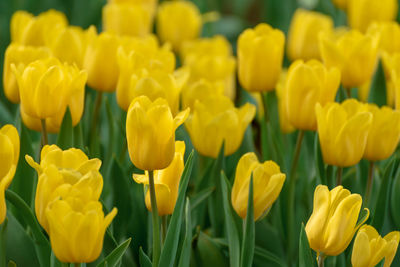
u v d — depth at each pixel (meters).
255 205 1.85
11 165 1.78
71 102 1.94
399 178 2.01
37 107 1.90
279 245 2.04
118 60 1.98
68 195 1.75
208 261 1.97
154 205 1.83
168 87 1.91
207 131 1.98
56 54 2.05
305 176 2.14
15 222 1.91
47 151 1.80
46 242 1.87
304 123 1.97
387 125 1.93
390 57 2.11
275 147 2.08
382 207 1.96
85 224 1.74
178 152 1.86
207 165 2.06
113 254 1.82
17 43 2.12
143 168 1.81
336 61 2.05
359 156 1.91
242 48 2.07
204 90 2.06
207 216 2.09
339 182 1.93
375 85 2.16
